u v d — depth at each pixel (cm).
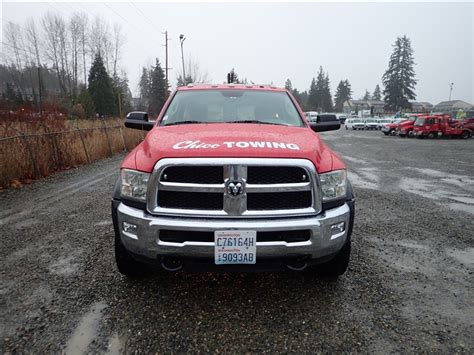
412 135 2914
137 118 427
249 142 265
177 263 257
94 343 230
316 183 250
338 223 260
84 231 448
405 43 8106
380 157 1426
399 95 8200
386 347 228
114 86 5497
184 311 266
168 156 247
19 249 388
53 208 559
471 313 269
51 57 6412
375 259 369
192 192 244
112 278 318
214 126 333
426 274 336
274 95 421
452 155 1514
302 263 260
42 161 872
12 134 823
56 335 238
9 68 5694
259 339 235
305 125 377
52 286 304
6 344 229
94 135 1270
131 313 263
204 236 244
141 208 254
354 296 290
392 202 631
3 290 297
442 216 541
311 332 242
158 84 5894
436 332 244
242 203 241
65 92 5500
